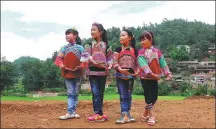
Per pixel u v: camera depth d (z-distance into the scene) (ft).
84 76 15.75
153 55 14.21
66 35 15.35
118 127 13.16
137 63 14.44
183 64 173.17
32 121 14.80
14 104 20.11
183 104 21.90
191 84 106.83
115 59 14.30
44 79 143.54
